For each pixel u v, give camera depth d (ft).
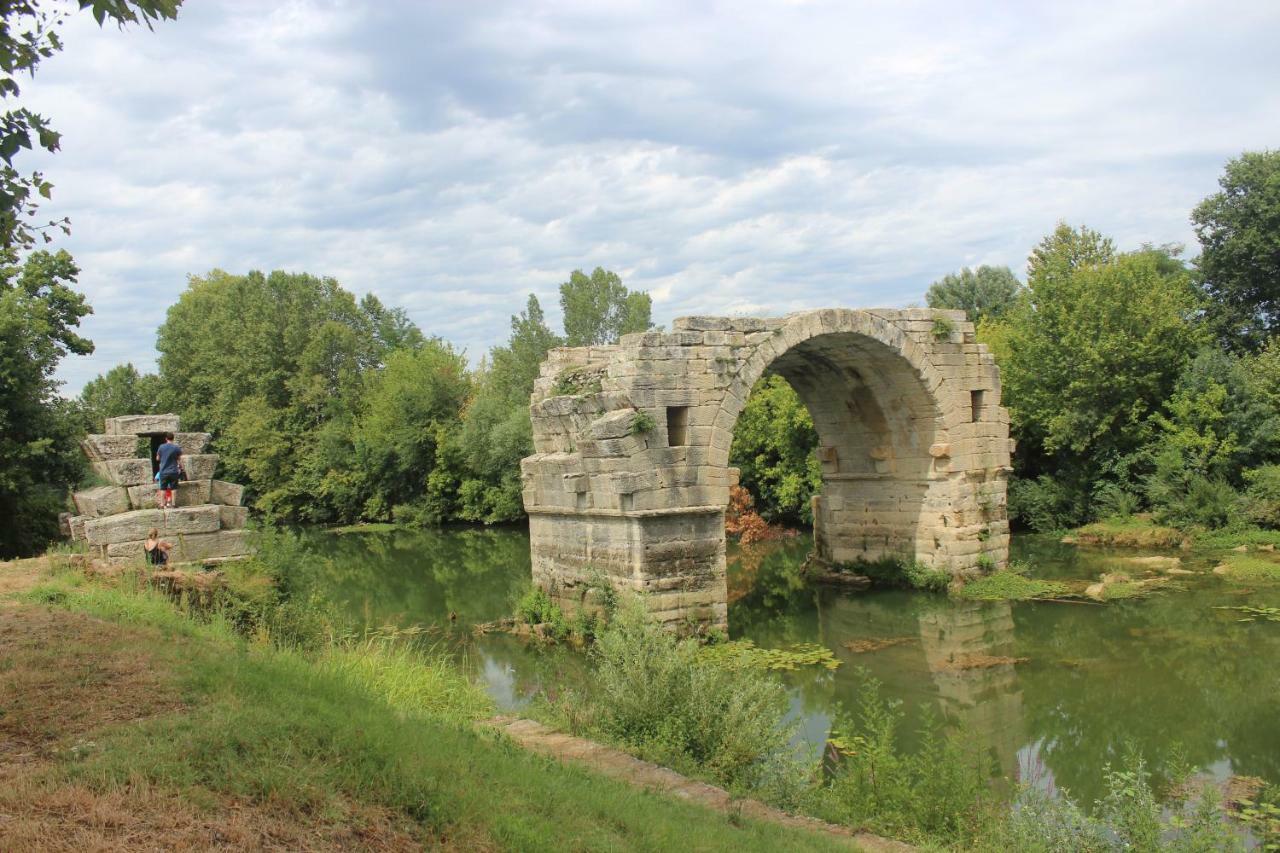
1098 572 92.63
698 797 31.45
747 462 139.95
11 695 25.20
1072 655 64.85
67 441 96.58
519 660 66.44
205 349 209.05
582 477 72.59
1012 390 126.00
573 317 185.47
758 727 37.47
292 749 22.52
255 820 19.29
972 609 80.43
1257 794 40.98
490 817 22.13
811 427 130.62
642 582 67.62
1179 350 116.88
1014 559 102.06
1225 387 107.96
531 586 81.46
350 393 200.54
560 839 22.39
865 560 96.12
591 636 69.62
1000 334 133.69
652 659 41.01
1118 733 50.06
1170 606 77.15
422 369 192.03
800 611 84.17
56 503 96.12
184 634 34.96
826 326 77.25
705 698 38.73
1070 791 42.52
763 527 134.41
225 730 22.66
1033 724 51.90
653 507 68.44
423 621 83.46
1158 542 104.53
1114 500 113.80
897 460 92.22
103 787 19.48
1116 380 112.88
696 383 70.95
